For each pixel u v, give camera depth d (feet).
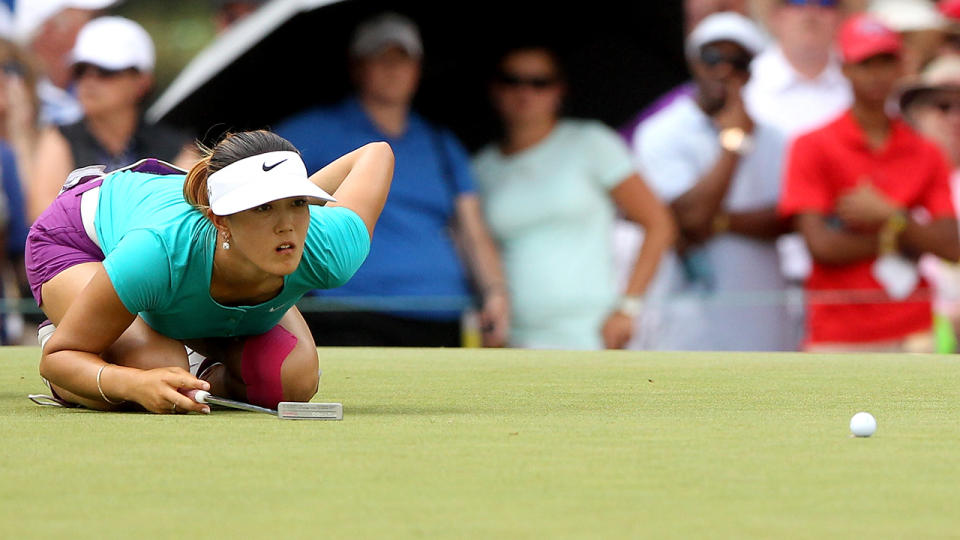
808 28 152.46
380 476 42.06
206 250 57.36
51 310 67.41
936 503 37.73
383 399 71.97
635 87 157.07
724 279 155.84
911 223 153.28
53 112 151.43
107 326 60.23
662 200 156.76
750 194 155.33
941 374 94.12
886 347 153.69
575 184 156.04
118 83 151.02
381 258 151.94
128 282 57.77
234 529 33.76
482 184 156.46
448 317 154.20
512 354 123.13
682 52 156.35
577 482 40.98
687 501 37.81
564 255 156.04
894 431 55.42
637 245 156.76
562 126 156.46
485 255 155.94
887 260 153.79
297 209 55.93
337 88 154.30
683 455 47.06
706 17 155.43
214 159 56.39
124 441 50.49
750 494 38.99
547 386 81.61
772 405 68.64
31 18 150.41
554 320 156.25
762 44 154.51
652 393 76.79
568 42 156.15
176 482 40.86
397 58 152.76
